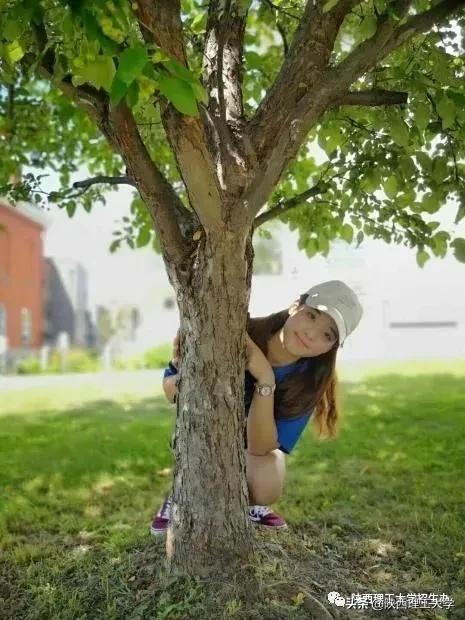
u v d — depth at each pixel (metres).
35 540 3.39
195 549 2.48
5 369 15.63
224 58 2.46
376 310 16.39
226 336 2.37
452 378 10.12
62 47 2.05
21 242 19.48
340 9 2.27
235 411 2.46
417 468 4.64
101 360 16.52
